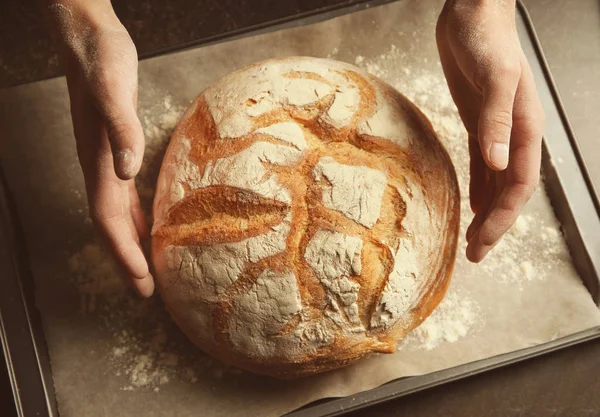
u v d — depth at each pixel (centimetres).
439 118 73
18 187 70
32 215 70
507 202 58
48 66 78
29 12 78
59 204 70
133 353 67
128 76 58
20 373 66
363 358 63
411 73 74
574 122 77
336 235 57
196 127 63
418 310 61
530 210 71
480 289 69
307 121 61
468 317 68
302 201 58
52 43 78
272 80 62
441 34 64
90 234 70
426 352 67
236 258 58
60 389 66
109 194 59
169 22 79
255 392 66
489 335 67
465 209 71
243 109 61
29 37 78
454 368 66
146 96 72
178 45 74
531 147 59
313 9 79
